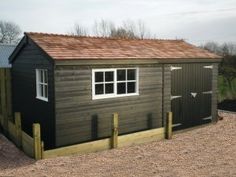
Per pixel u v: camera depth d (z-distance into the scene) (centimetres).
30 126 1168
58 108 954
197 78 1312
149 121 1180
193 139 1117
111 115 1074
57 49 1016
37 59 1061
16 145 1010
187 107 1284
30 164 835
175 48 1388
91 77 1015
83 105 1005
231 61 2353
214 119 1396
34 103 1120
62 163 845
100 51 1091
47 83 1002
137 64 1120
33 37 1091
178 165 840
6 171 788
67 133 977
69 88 970
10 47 2527
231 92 2062
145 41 1409
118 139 996
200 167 823
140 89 1145
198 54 1347
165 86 1210
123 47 1219
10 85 1305
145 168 816
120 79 1097
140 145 1030
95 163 850
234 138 1122
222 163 855
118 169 807
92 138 1035
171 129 1125
